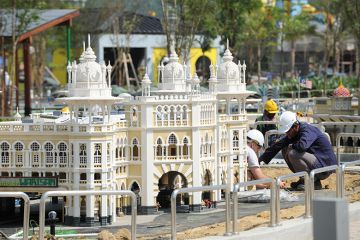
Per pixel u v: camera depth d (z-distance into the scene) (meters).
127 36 89.06
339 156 36.06
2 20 67.56
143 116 32.47
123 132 32.66
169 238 23.92
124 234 25.27
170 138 32.69
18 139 32.41
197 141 32.78
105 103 31.48
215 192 33.34
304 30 99.25
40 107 70.06
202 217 30.52
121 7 93.19
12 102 69.00
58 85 104.00
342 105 48.75
